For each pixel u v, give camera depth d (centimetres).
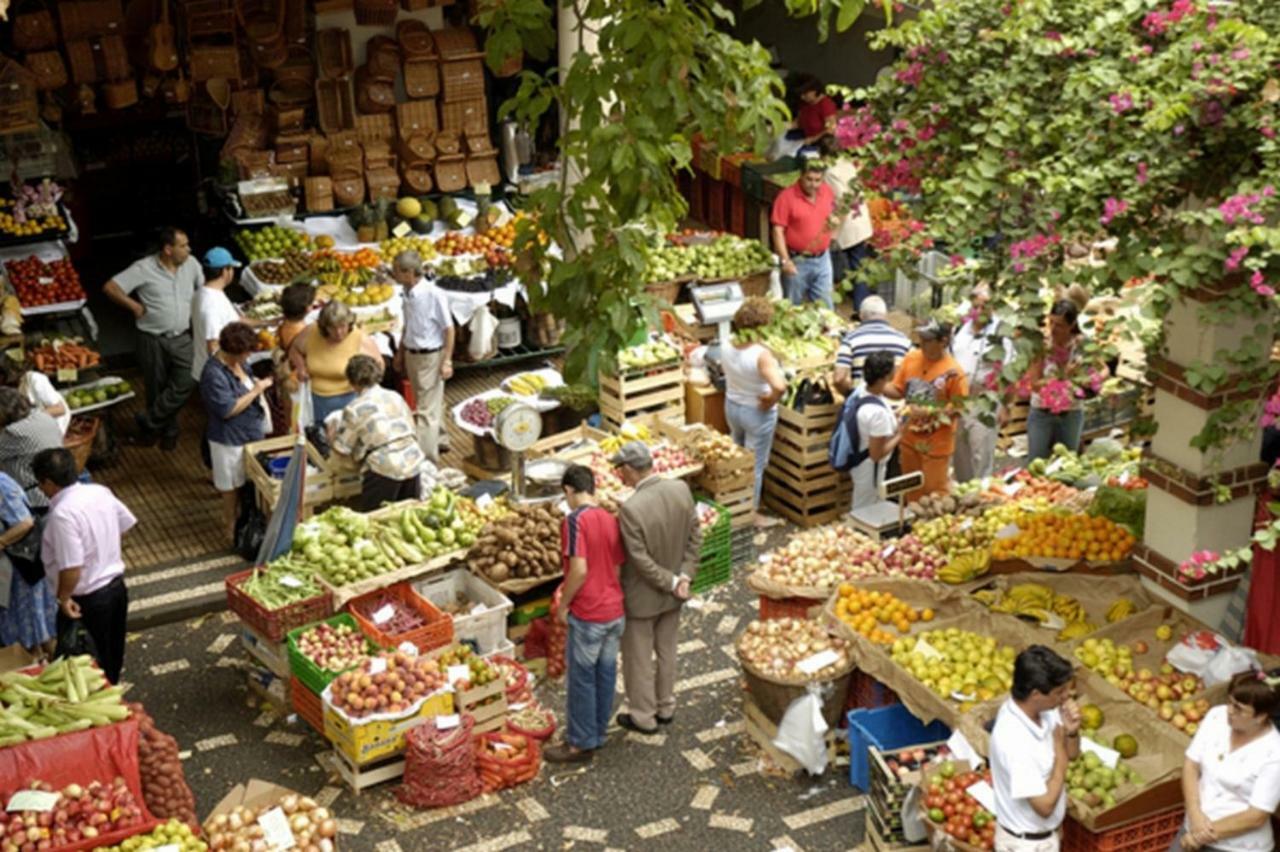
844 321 1370
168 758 830
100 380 1315
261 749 966
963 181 810
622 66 761
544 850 871
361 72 1616
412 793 905
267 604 968
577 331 756
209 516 1251
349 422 1082
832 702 923
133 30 1553
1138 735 840
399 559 1015
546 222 764
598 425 1274
